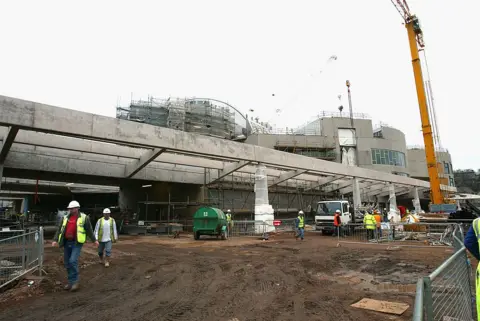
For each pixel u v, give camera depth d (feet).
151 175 88.94
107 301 22.03
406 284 26.63
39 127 52.11
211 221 69.67
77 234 24.98
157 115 144.46
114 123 60.75
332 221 77.36
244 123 203.10
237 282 27.78
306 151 195.62
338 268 34.24
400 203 209.05
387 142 208.54
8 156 68.85
